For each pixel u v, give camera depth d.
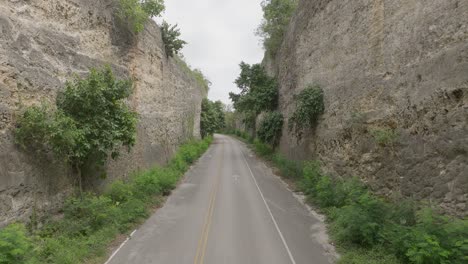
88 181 13.01
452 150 9.26
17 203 9.29
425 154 10.34
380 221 10.13
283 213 14.08
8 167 9.07
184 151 28.91
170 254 9.77
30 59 10.42
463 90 8.98
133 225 12.16
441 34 9.91
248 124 51.97
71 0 13.01
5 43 9.47
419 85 10.77
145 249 10.11
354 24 15.84
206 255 9.73
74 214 11.05
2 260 6.98
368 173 13.86
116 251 9.94
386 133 12.37
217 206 15.16
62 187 11.32
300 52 24.98
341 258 9.27
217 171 24.86
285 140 29.45
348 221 10.26
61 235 9.77
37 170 10.14
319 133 20.06
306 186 17.45
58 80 11.67
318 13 20.97
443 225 8.34
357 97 15.23
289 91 28.55
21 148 9.61
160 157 23.72
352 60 15.95
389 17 12.84
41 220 10.16
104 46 15.59
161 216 13.62
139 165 19.02
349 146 15.88
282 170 23.53
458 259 7.42
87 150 11.41
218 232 11.68
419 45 10.91
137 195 14.79
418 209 10.29
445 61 9.65
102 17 15.50
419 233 8.23
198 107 49.28
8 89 9.39
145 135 20.52
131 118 12.65
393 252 9.00
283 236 11.30
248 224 12.59
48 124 9.62
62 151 10.59
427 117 10.30
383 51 13.19
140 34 19.91
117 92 12.20
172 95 29.22
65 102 11.13
